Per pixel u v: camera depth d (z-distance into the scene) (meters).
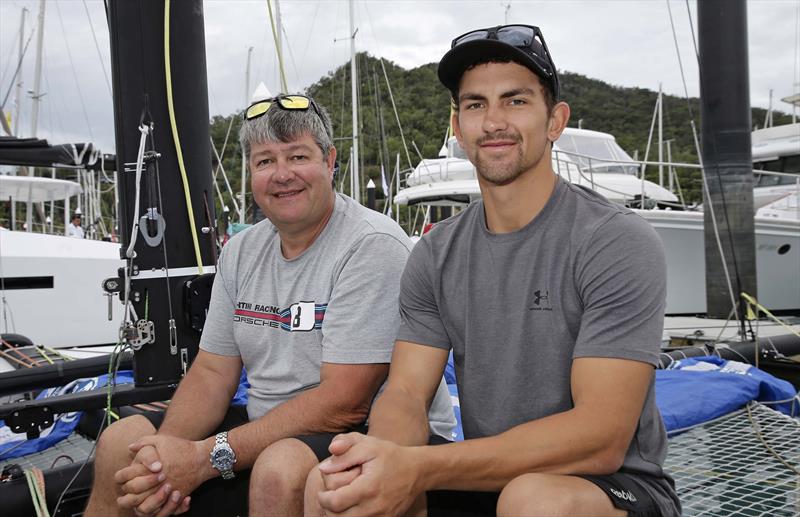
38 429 2.73
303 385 2.17
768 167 9.48
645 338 1.56
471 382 1.78
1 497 2.32
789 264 8.42
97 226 11.22
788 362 4.38
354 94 13.30
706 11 4.79
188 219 2.83
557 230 1.70
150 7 2.74
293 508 1.69
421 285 1.90
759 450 2.83
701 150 4.97
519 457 1.49
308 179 2.13
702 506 2.31
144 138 2.67
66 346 6.52
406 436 1.71
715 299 5.18
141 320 2.78
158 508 1.87
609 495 1.45
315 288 2.17
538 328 1.68
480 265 1.78
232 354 2.42
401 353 1.92
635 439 1.65
